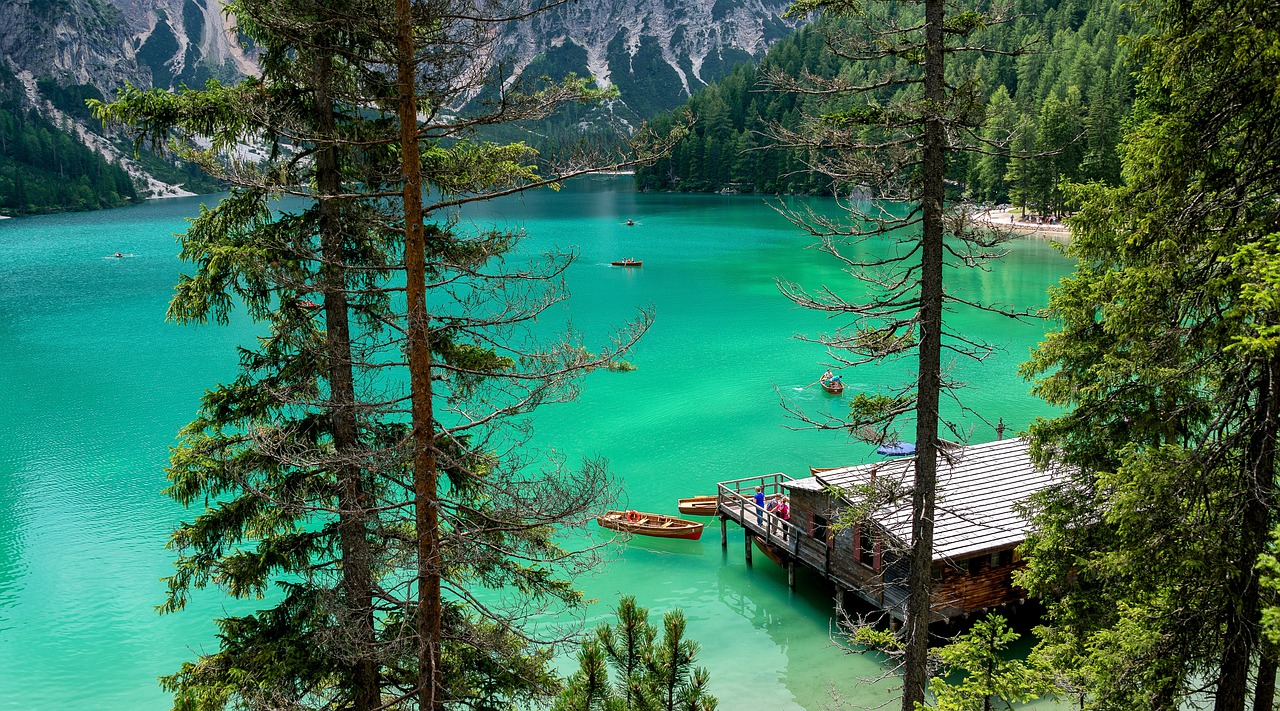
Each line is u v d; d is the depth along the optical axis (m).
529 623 26.33
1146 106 13.02
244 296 12.68
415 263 11.05
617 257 104.62
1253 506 10.83
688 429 44.47
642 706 10.97
